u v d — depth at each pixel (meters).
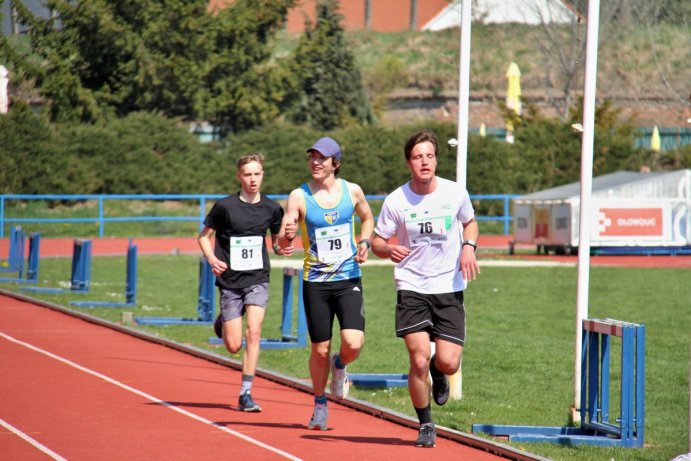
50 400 24.45
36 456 18.86
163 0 108.00
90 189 95.94
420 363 19.53
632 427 20.73
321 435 21.22
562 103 136.88
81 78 108.94
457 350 19.58
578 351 22.55
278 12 115.50
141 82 107.62
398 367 31.11
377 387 27.58
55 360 30.81
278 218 23.81
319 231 20.83
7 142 92.62
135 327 38.59
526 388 28.36
